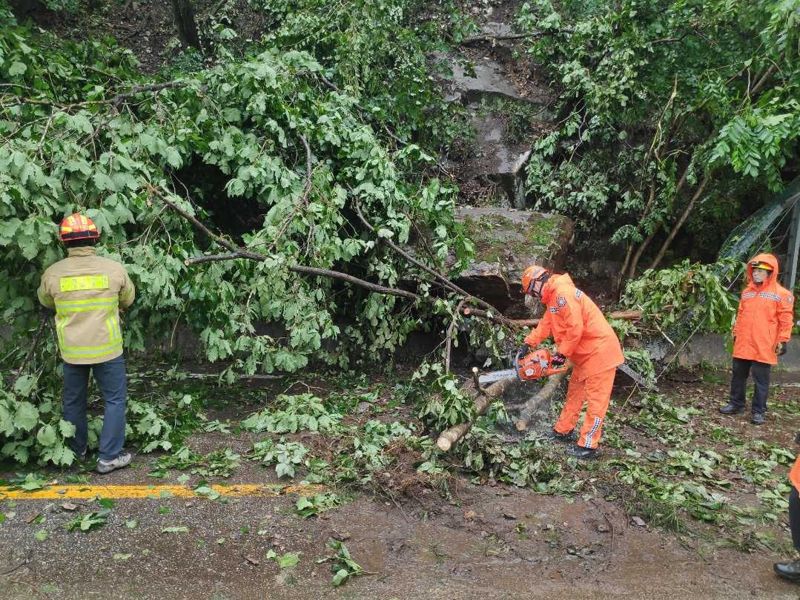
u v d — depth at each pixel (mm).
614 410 6074
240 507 3947
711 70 7309
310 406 5215
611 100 7973
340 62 7148
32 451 4359
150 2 10195
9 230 4031
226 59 7055
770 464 4969
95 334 4156
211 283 4984
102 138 5023
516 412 5500
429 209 5852
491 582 3359
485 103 9078
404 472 4324
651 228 8125
